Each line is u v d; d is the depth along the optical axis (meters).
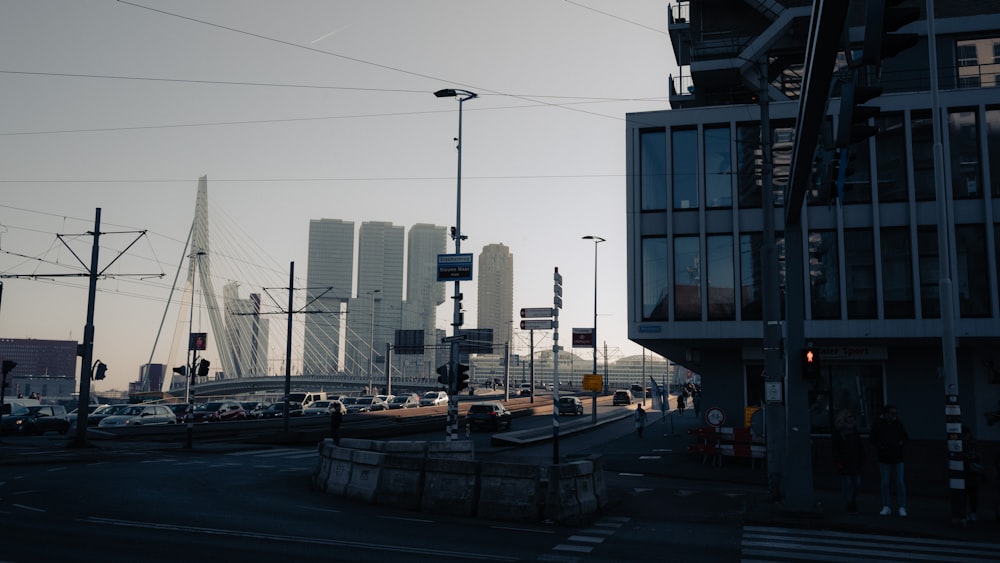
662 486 20.44
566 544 11.46
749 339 27.45
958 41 29.48
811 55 10.03
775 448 16.72
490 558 10.04
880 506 16.92
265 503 15.34
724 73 32.00
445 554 10.20
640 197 29.05
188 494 16.56
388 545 10.75
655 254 28.64
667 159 28.88
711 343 28.89
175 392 119.25
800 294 15.03
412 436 45.06
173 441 37.66
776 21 30.47
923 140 26.58
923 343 26.75
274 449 33.53
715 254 28.05
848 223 26.98
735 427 28.47
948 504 17.67
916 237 26.14
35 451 29.52
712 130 28.73
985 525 14.21
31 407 44.88
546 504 13.82
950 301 14.95
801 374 14.84
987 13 29.83
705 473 23.28
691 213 28.45
